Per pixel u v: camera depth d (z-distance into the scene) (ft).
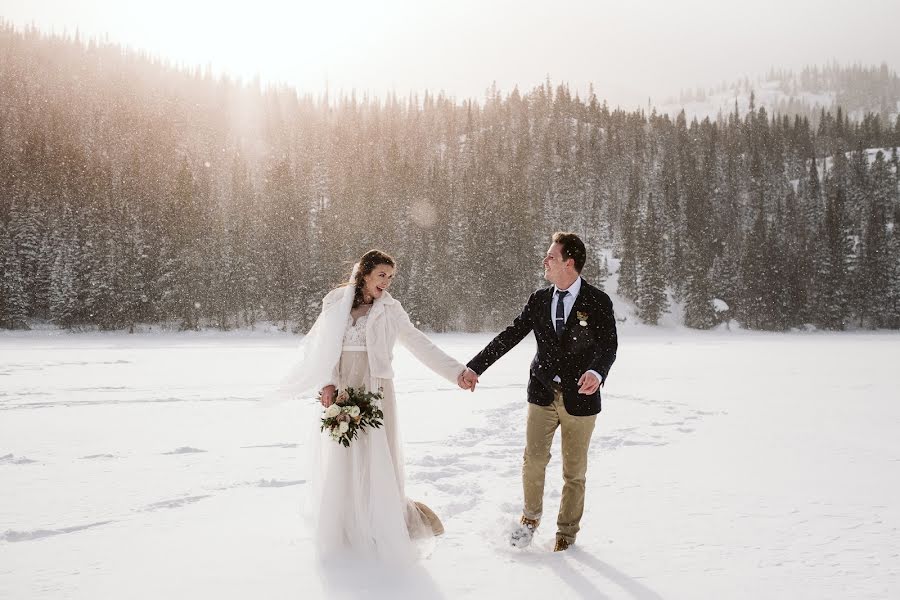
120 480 18.51
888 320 285.02
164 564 11.62
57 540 13.08
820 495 16.97
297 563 11.73
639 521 14.66
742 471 19.95
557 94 558.97
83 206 246.27
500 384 49.03
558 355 12.62
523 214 309.22
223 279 232.12
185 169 289.74
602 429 27.94
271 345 141.59
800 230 345.31
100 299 204.95
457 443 24.73
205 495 16.84
